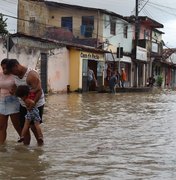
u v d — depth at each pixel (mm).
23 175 6102
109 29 38719
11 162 6906
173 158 7406
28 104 8219
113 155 7594
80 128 11086
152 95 29641
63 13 38000
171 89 45219
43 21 38156
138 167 6680
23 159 7141
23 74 8234
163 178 6020
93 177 6027
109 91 31062
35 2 38250
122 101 21781
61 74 29375
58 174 6180
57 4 37750
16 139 9070
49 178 5957
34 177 6000
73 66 30500
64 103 19328
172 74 60594
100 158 7305
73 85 30547
